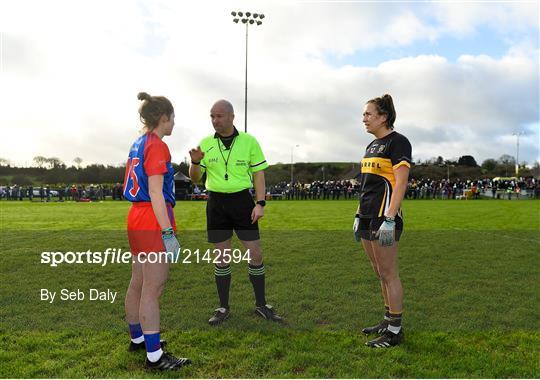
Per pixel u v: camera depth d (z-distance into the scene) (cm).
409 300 487
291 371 309
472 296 503
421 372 307
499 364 320
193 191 3806
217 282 438
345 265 666
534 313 440
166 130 341
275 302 482
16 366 313
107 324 405
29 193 3941
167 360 316
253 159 442
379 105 383
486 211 2041
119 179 6569
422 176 7869
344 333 386
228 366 318
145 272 324
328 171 9150
